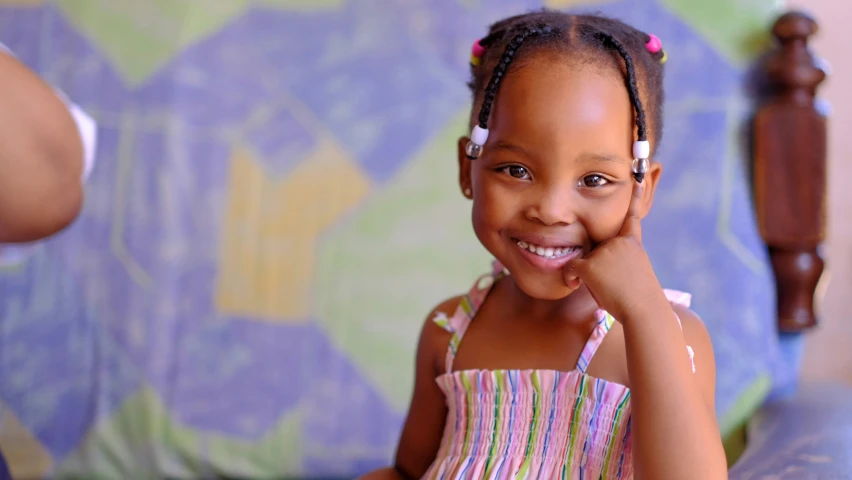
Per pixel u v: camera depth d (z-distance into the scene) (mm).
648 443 644
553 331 790
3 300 1527
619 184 703
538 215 693
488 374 779
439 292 1501
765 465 925
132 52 1551
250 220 1536
